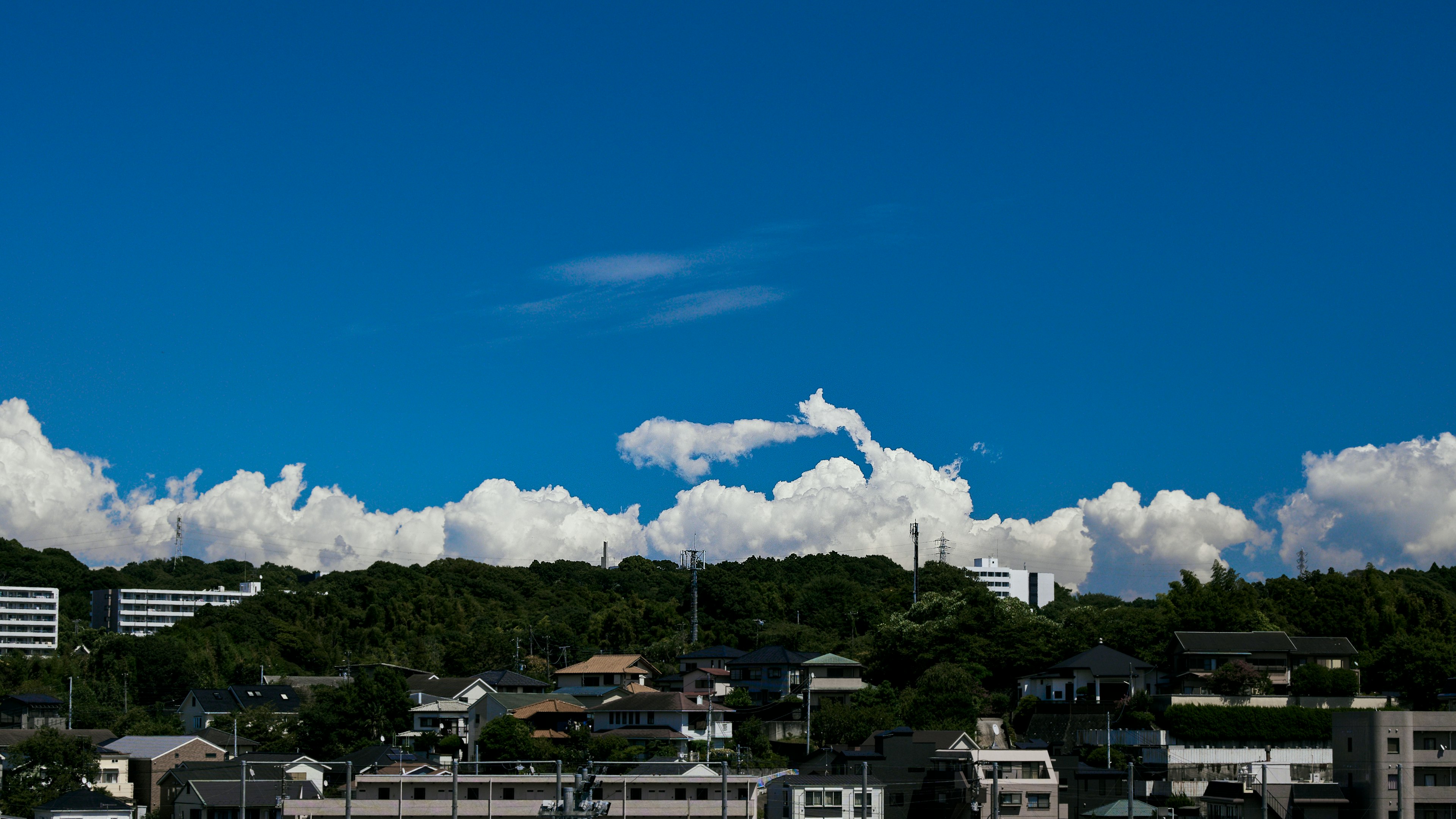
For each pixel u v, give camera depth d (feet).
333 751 315.99
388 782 245.24
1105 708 296.71
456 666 442.50
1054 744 304.09
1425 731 241.14
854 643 422.00
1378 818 237.25
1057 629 354.54
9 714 354.13
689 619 473.67
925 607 380.37
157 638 434.30
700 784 240.53
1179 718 272.72
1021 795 248.32
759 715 336.70
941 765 254.06
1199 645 302.04
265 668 444.96
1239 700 284.20
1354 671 297.74
